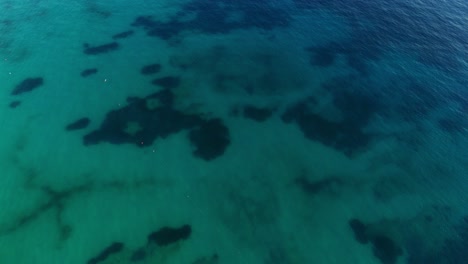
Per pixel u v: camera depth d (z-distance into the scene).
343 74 44.56
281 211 30.12
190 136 35.56
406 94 42.12
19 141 33.78
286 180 32.53
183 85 41.28
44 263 25.81
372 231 29.23
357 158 34.84
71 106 37.44
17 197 29.56
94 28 48.72
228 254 27.16
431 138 37.19
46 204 29.27
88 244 27.05
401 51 48.50
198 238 27.95
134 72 42.34
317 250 27.75
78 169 31.97
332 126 37.84
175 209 29.69
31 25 48.19
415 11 56.19
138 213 29.19
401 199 31.62
